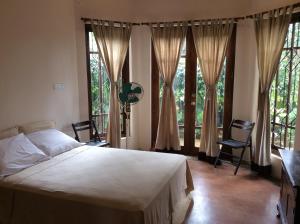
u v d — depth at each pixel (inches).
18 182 91.2
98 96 174.7
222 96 171.0
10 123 118.6
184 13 169.2
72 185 87.9
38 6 129.4
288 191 90.0
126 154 120.7
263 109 143.2
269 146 144.6
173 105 175.9
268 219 106.2
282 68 140.7
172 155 120.0
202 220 105.7
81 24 158.9
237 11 158.9
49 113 139.9
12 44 117.3
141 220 73.9
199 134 181.5
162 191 88.4
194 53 171.6
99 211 77.8
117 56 170.2
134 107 186.5
